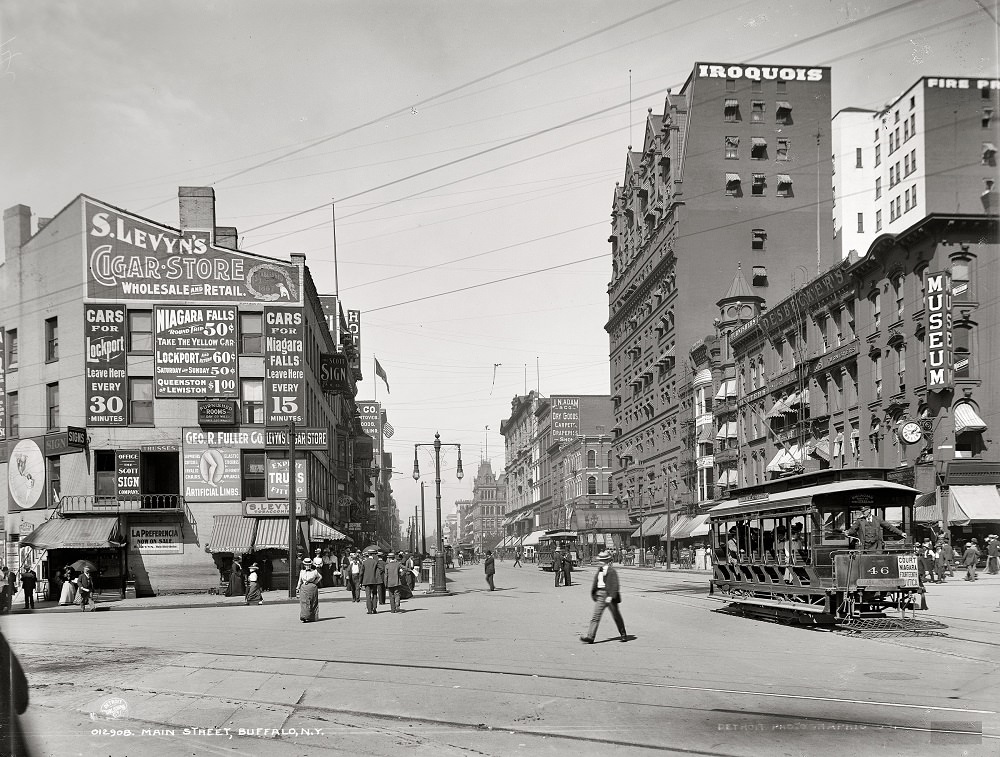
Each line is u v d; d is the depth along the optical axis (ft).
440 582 115.34
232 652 51.39
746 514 76.74
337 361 164.55
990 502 115.85
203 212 131.13
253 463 130.00
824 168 235.40
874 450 137.39
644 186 273.54
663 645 51.70
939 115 186.70
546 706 33.17
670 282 242.99
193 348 128.57
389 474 541.75
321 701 34.91
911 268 126.93
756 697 34.40
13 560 128.47
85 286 128.36
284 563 129.39
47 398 130.41
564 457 373.40
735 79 237.45
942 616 66.80
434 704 33.91
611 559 53.98
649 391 268.62
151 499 125.70
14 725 29.58
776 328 177.27
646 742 27.63
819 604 62.64
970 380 118.93
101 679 40.91
